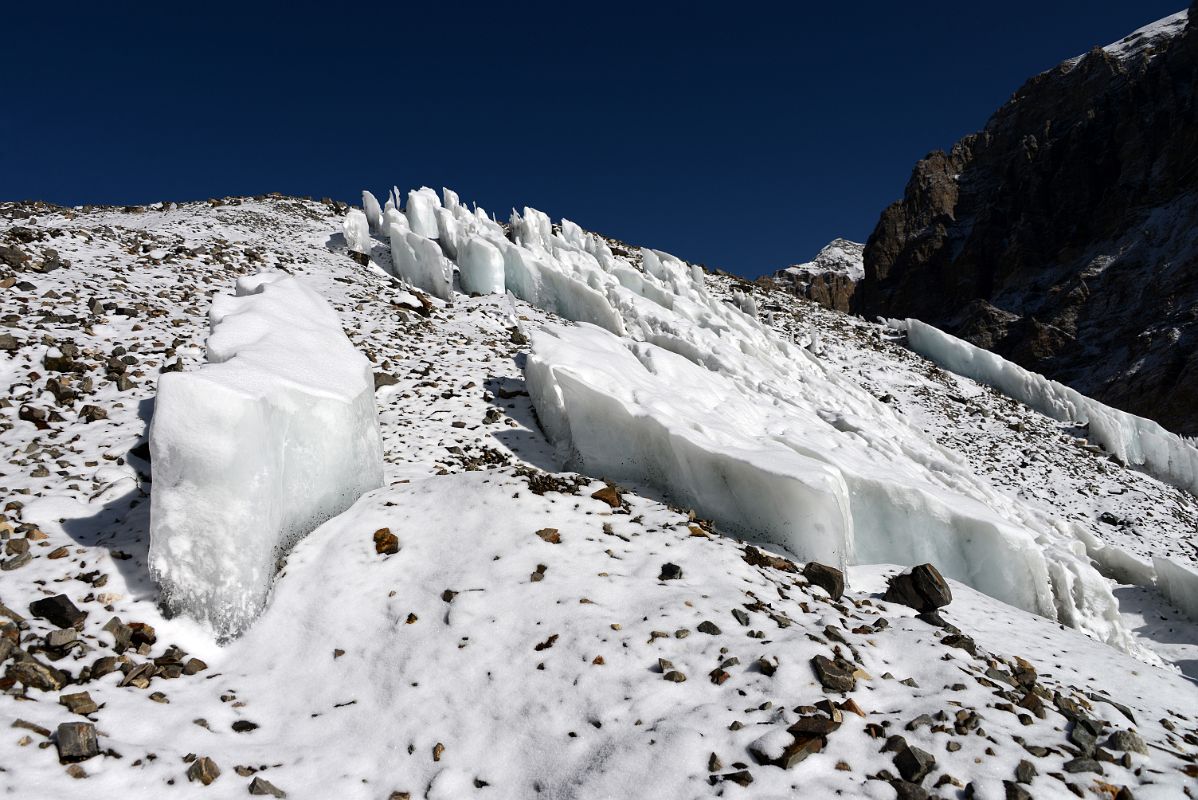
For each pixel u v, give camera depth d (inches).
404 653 226.2
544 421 472.7
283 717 209.2
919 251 4266.7
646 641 221.6
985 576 392.8
